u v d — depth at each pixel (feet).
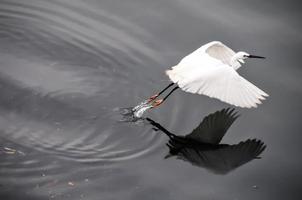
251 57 46.98
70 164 39.63
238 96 39.50
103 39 52.80
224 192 38.55
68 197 36.68
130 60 50.60
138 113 45.06
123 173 39.11
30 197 36.47
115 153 41.01
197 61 42.52
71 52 51.34
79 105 45.65
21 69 49.08
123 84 48.21
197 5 57.41
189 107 46.24
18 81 47.57
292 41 53.88
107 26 54.24
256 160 41.75
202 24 54.80
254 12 57.31
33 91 46.65
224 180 39.58
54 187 37.47
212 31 53.98
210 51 46.19
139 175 39.04
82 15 55.47
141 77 48.93
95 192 37.27
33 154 40.34
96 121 44.19
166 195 37.52
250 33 54.34
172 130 43.60
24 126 43.19
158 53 51.34
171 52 51.42
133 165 39.91
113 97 46.78
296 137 44.09
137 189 37.73
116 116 44.78
